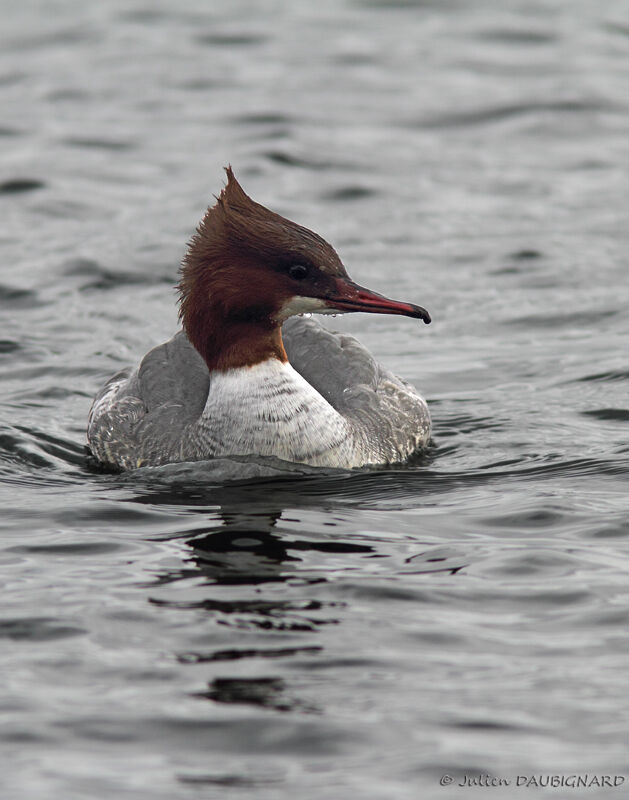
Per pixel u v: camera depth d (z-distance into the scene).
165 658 8.27
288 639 8.49
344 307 12.12
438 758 7.18
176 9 31.55
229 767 7.14
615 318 17.02
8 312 17.42
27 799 6.84
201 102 25.62
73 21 30.59
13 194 21.42
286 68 27.50
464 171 22.53
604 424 13.47
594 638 8.45
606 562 9.66
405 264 18.92
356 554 9.93
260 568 9.67
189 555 9.95
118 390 13.45
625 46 28.56
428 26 30.06
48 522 10.79
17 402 14.53
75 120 24.69
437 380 15.18
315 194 21.48
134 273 18.66
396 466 12.52
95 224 20.39
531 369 15.39
